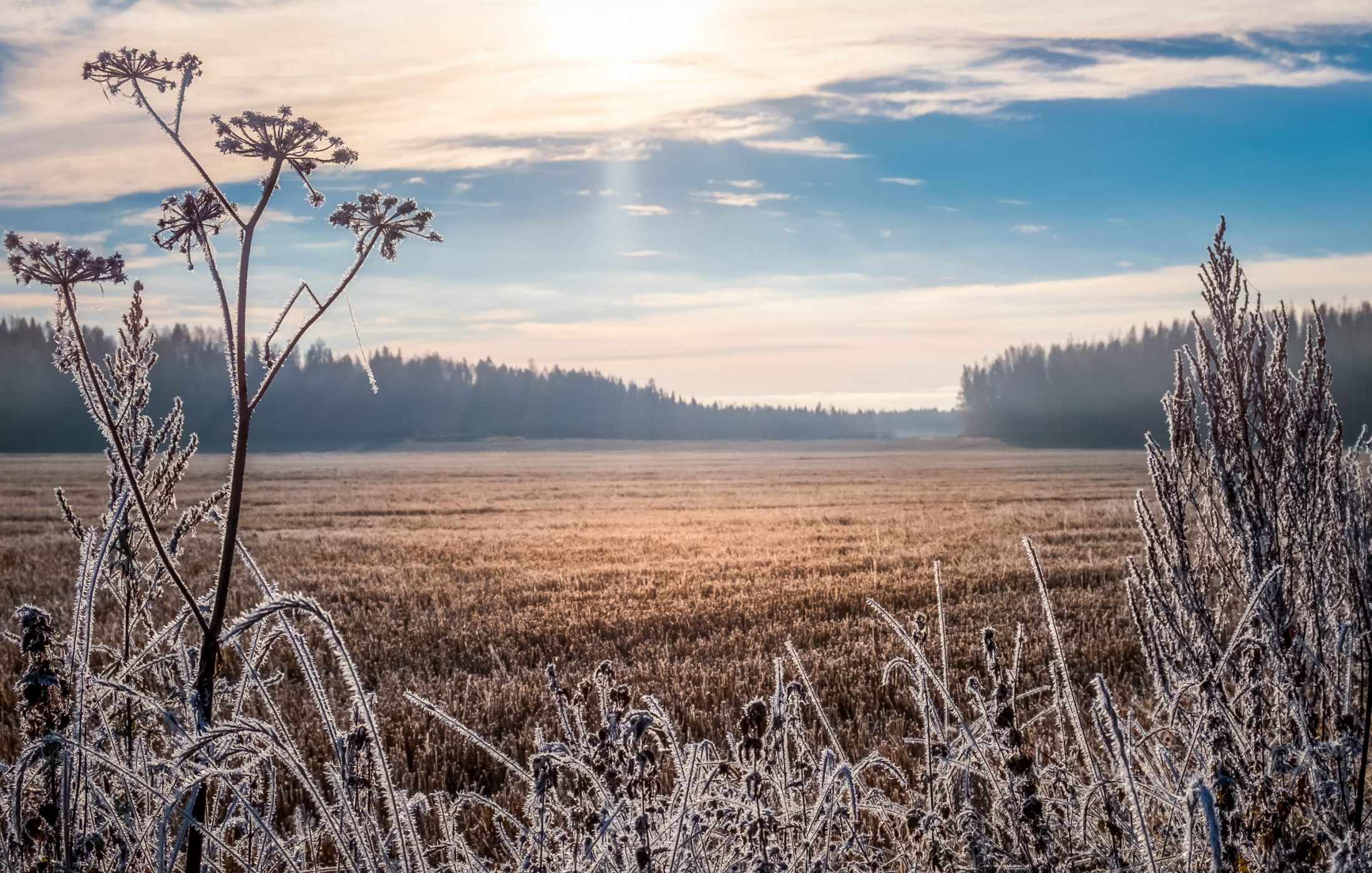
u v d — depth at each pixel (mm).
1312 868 2643
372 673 8531
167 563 1886
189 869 1920
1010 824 2643
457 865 2404
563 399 175125
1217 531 3316
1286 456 3188
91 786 1963
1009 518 26156
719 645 9664
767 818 2312
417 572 15797
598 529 25078
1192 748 2514
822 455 101375
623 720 2234
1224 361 3252
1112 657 8289
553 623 10844
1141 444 113000
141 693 1875
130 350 2328
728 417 192625
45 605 11602
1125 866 2500
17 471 58781
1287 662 2994
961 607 11383
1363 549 3191
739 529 24578
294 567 16250
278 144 1854
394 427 146750
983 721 2834
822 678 7828
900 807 2766
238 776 2150
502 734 6516
